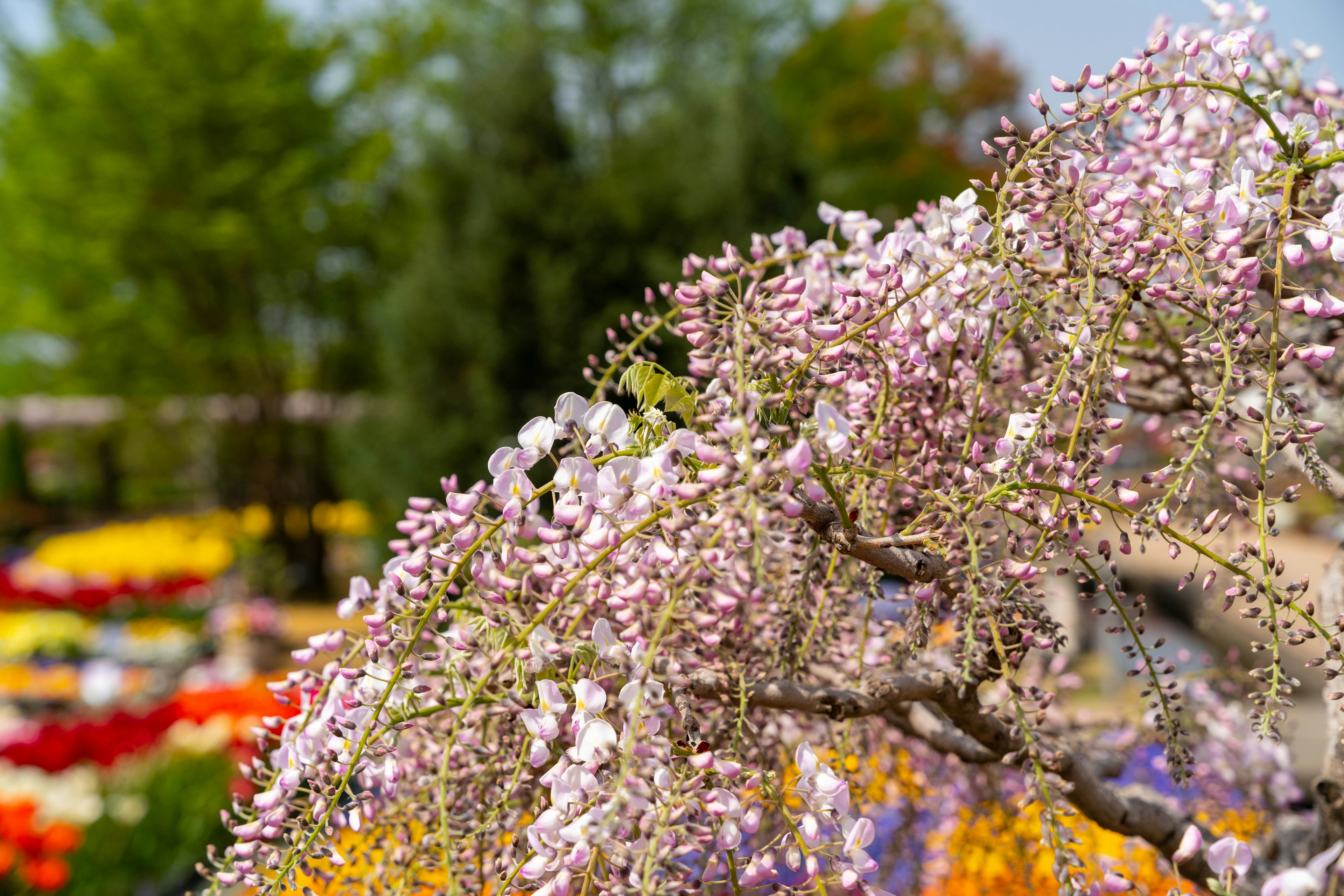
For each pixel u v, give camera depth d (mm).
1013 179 1009
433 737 1138
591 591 970
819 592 1187
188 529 16906
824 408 905
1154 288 984
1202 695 1753
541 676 1011
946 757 1604
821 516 982
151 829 3707
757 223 9969
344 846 1189
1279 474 1401
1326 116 1077
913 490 1187
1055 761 930
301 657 1100
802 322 961
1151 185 1188
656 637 870
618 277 10102
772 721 1309
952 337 1022
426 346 10352
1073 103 1014
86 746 4941
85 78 13656
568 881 840
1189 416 1402
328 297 15969
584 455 1009
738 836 888
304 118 14453
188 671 9062
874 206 17406
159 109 13461
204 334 15422
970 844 1576
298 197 14266
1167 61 1283
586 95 16219
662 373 1027
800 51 18312
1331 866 738
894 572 1009
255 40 14094
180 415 17547
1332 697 1056
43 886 3412
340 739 1015
